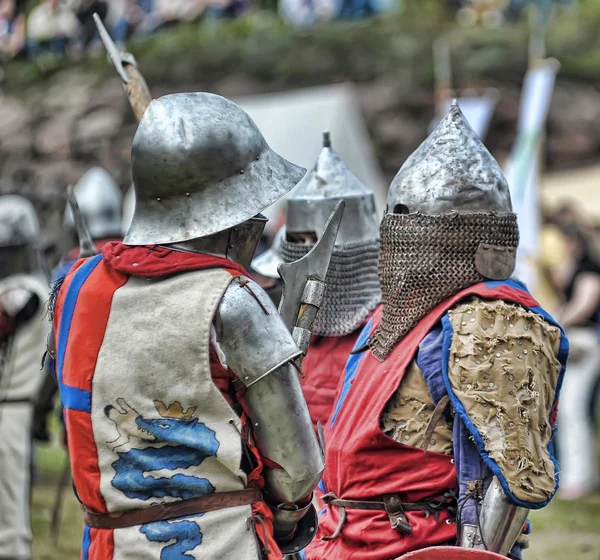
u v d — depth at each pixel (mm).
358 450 6863
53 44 47875
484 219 6922
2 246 13266
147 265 6188
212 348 6098
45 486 19547
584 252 20250
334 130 28469
